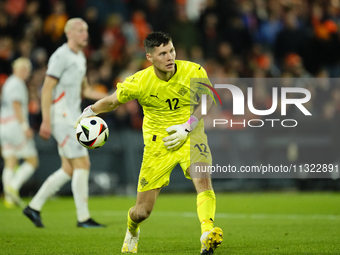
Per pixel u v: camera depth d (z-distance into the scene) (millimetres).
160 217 27453
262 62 55688
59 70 23266
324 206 32625
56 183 23641
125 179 43844
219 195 42875
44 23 51125
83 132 16266
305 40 56906
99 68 48844
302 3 62312
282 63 56625
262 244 17438
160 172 15461
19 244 17984
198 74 15773
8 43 47094
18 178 34875
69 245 17734
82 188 23406
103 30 53656
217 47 56406
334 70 57469
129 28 54125
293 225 23203
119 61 50062
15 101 35312
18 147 35469
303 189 46906
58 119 23453
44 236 20141
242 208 31953
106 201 38250
